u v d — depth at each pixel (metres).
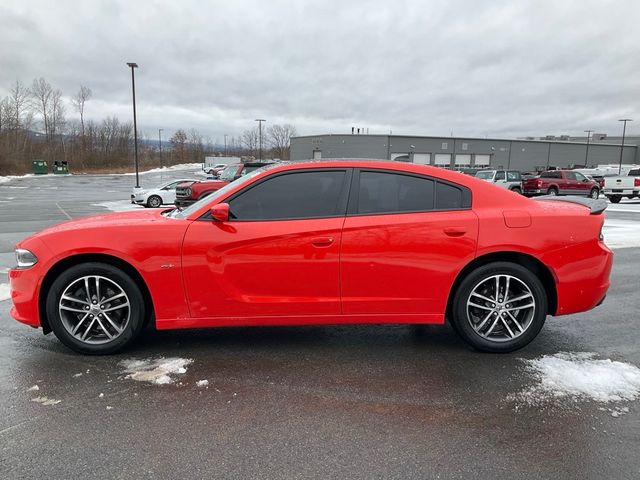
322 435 2.66
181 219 3.69
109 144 88.81
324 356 3.79
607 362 3.67
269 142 96.19
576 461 2.43
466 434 2.68
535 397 3.11
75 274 3.57
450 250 3.62
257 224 3.61
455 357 3.78
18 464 2.38
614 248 9.06
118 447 2.53
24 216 17.12
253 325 3.69
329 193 3.71
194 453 2.48
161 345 3.98
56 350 3.85
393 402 3.05
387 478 2.29
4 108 69.38
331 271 3.61
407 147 62.31
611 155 73.38
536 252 3.66
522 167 66.88
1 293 5.49
